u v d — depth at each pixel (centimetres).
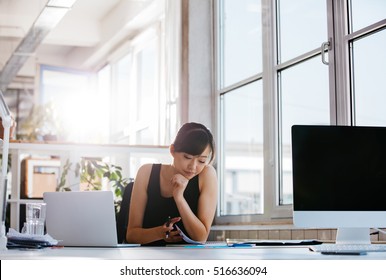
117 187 464
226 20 512
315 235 349
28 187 688
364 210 227
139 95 717
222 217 489
